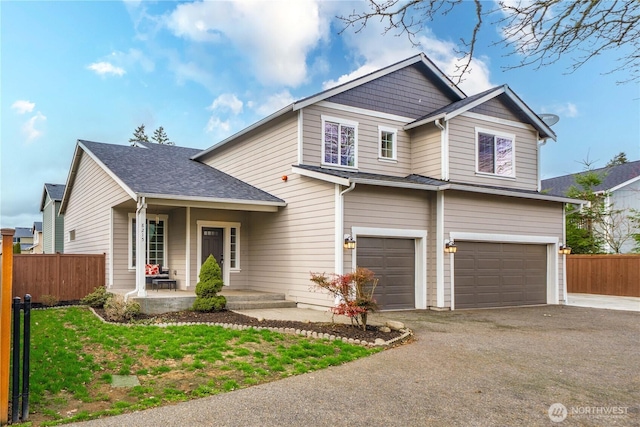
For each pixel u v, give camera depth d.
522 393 5.65
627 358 7.46
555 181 29.81
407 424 4.67
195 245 14.48
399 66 15.13
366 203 12.23
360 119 14.37
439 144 14.21
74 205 20.23
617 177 25.55
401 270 12.98
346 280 9.12
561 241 15.71
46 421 4.62
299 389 5.73
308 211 12.79
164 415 4.83
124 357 7.03
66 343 7.93
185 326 9.32
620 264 18.45
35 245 45.69
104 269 14.66
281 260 13.84
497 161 15.17
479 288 13.76
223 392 5.60
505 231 14.35
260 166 15.10
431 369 6.67
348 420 4.75
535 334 9.45
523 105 15.46
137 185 12.28
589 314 12.68
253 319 10.21
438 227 13.12
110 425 4.55
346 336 8.50
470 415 4.92
